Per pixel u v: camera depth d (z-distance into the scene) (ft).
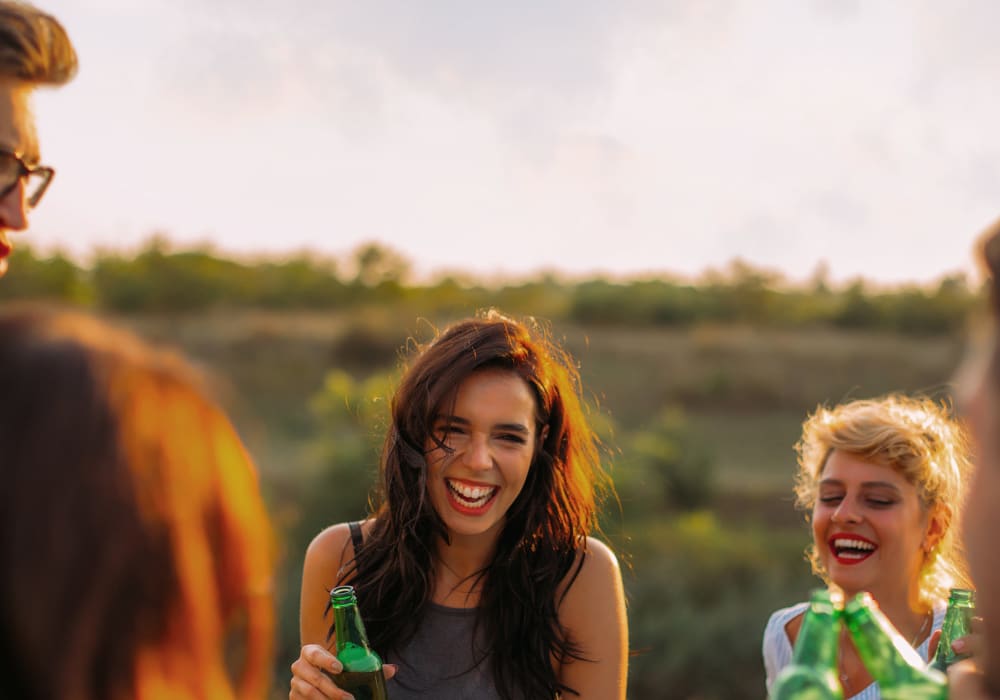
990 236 2.85
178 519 2.52
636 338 119.24
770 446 82.12
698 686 35.50
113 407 2.53
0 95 4.02
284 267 136.15
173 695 2.49
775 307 135.85
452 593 7.16
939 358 105.60
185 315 116.47
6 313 2.80
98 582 2.38
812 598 3.73
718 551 45.42
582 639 7.20
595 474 7.75
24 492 2.40
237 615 2.79
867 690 6.52
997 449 2.80
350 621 6.07
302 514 46.24
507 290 141.69
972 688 3.09
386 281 135.54
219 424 2.80
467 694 7.00
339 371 98.58
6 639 2.44
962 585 7.23
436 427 6.74
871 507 6.88
